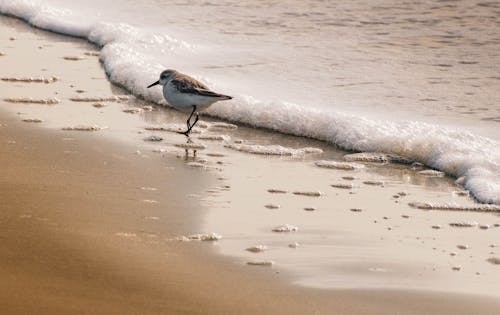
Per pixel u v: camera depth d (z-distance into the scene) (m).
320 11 23.75
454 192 13.36
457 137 15.33
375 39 21.42
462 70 19.31
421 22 22.73
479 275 10.24
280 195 12.86
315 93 17.70
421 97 17.58
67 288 9.14
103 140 14.91
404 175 14.12
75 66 19.58
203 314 8.78
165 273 9.74
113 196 12.27
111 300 8.93
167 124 16.12
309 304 9.21
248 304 9.09
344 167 14.39
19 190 12.22
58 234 10.68
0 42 21.52
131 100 17.48
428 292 9.69
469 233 11.70
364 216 12.17
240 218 11.77
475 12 23.44
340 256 10.64
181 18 23.34
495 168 13.97
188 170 13.73
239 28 22.34
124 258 10.08
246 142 15.48
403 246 11.11
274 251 10.69
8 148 14.11
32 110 16.31
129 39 21.02
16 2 24.81
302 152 15.11
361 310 9.15
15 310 8.54
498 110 16.86
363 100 17.34
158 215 11.66
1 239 10.41
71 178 12.88
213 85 17.89
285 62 19.66
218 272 9.91
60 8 24.45
